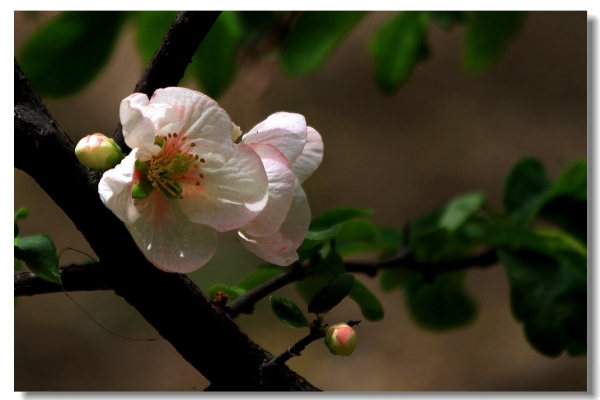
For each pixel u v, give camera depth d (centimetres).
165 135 94
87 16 111
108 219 94
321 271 100
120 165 92
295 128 94
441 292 118
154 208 94
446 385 234
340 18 123
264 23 122
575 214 111
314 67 125
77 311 232
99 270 96
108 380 221
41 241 95
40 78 112
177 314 95
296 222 95
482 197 111
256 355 96
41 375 217
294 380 96
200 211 94
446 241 108
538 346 106
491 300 258
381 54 130
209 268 231
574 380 230
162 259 93
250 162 94
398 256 108
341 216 101
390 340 246
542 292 106
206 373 96
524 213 112
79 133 259
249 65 126
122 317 222
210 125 94
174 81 96
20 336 223
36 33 111
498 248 108
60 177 94
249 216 94
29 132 94
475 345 245
